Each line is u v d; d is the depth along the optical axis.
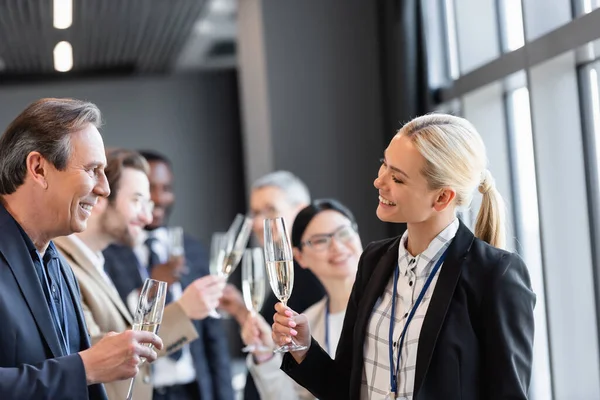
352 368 2.41
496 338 2.15
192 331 3.55
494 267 2.22
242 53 6.64
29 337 2.27
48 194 2.36
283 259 2.59
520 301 2.18
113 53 10.80
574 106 3.74
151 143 12.04
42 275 2.42
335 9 5.69
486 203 2.43
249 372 3.79
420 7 5.11
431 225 2.33
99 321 3.39
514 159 4.59
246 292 3.58
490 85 4.30
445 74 5.09
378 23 5.65
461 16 4.81
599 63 3.62
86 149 2.38
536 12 3.81
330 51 5.69
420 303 2.30
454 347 2.17
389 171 2.31
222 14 9.04
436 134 2.27
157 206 5.44
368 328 2.39
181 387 4.51
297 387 3.41
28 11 8.06
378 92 5.67
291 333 2.43
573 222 3.73
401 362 2.28
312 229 3.28
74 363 2.21
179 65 11.73
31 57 10.66
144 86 12.02
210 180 12.13
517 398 2.10
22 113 2.40
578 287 3.73
